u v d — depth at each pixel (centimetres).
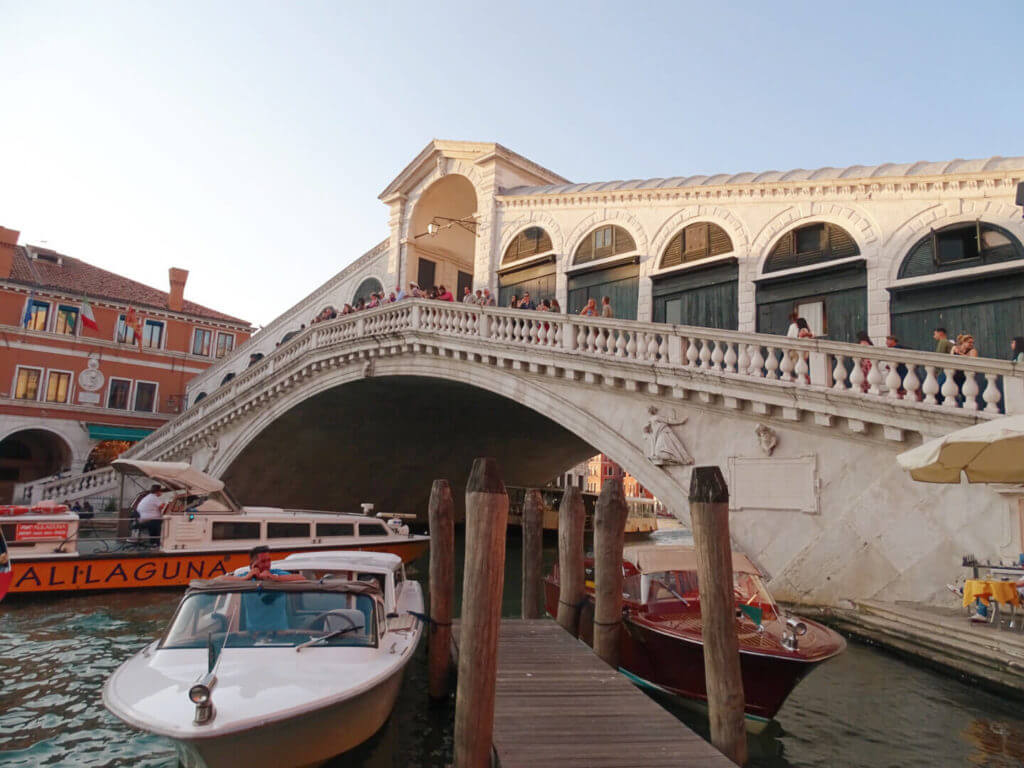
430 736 627
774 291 1314
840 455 981
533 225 1764
